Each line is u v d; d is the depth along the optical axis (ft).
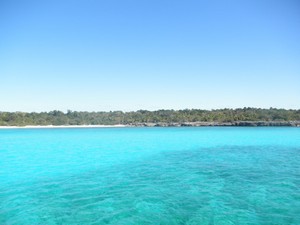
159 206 37.65
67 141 153.17
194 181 51.75
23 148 115.96
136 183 50.65
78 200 40.55
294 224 31.53
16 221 32.89
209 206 37.47
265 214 34.53
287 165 68.54
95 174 59.62
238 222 32.04
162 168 65.77
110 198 41.42
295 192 43.88
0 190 46.55
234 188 46.50
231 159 79.41
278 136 171.94
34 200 40.75
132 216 34.14
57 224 31.99
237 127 344.90
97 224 31.91
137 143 135.54
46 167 69.00
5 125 359.25
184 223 31.91
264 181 51.37
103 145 127.34
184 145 121.70
